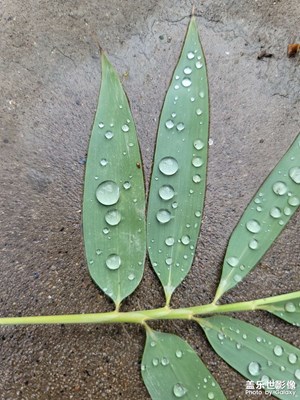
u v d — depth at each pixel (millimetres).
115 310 118
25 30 144
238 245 122
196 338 129
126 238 118
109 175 120
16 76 141
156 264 119
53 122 140
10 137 137
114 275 117
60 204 135
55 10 146
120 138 121
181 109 124
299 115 144
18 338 125
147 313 119
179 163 122
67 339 126
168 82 144
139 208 119
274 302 121
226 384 126
